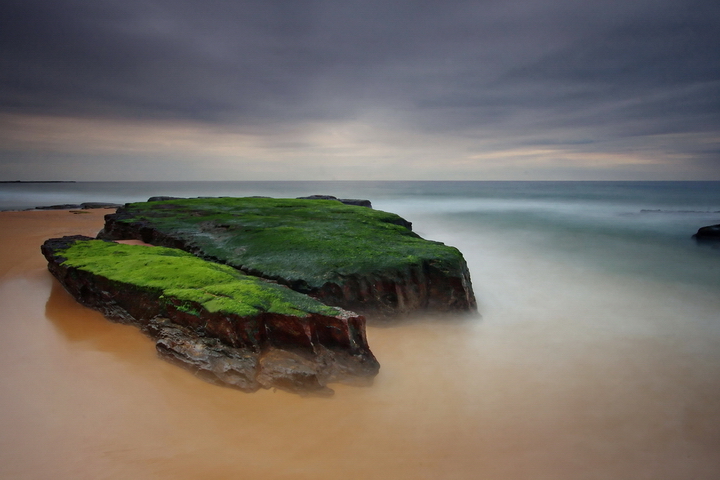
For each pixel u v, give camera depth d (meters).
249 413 5.99
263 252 12.12
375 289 10.23
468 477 5.27
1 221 24.86
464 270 11.72
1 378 6.46
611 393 7.60
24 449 4.98
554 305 12.74
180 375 6.70
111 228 17.41
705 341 10.16
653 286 15.19
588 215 37.28
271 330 7.27
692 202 50.69
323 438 5.72
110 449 5.09
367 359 7.52
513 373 8.19
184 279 8.62
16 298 10.13
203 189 109.38
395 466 5.34
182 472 4.86
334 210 19.73
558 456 5.82
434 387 7.46
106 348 7.57
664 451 6.07
